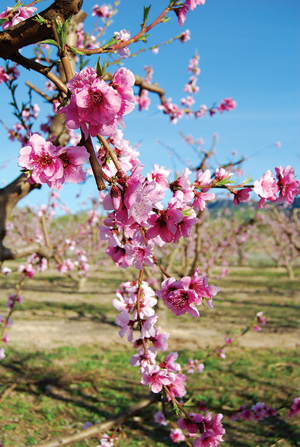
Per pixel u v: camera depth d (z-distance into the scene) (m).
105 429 3.71
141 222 1.26
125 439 5.00
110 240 1.66
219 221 22.55
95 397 6.35
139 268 1.55
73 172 1.16
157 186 1.22
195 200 1.64
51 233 20.03
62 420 5.50
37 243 4.09
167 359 1.91
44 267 6.62
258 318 5.63
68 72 1.17
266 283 22.05
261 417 4.45
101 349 8.87
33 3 1.68
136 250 1.50
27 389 6.55
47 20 1.31
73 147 1.14
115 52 1.30
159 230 1.33
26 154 1.13
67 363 7.80
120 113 1.14
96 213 10.49
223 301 15.57
